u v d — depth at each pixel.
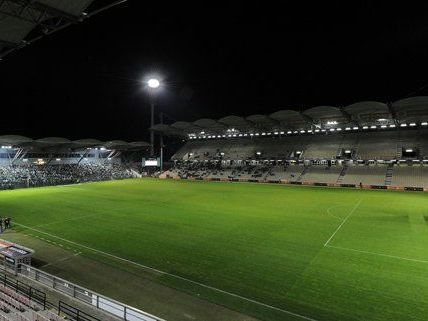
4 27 12.44
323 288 12.52
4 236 20.44
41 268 14.81
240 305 11.20
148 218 25.97
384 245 18.23
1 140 50.59
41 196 39.47
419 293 12.02
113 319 9.09
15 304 9.39
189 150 83.06
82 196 39.50
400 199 37.38
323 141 66.19
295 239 19.56
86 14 11.29
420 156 52.75
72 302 10.24
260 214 27.72
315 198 38.28
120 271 14.42
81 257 16.36
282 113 54.03
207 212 28.67
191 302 11.43
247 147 74.75
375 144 59.22
